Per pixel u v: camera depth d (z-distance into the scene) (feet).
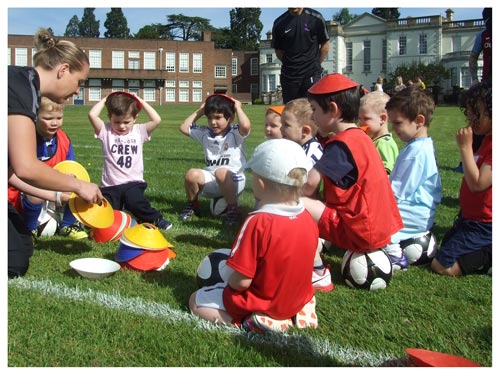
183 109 123.03
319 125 10.16
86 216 10.71
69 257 11.19
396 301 9.11
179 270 10.50
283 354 7.26
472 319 8.38
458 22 170.60
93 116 14.29
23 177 9.11
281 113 12.91
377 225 9.48
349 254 9.92
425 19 173.88
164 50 193.57
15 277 9.78
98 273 9.72
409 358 7.06
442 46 173.78
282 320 7.92
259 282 7.71
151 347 7.33
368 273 9.62
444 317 8.48
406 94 11.65
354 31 187.01
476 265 10.53
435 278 10.48
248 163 7.88
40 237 12.70
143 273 10.23
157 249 10.29
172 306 8.68
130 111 14.15
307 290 7.98
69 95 9.84
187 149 34.17
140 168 14.58
